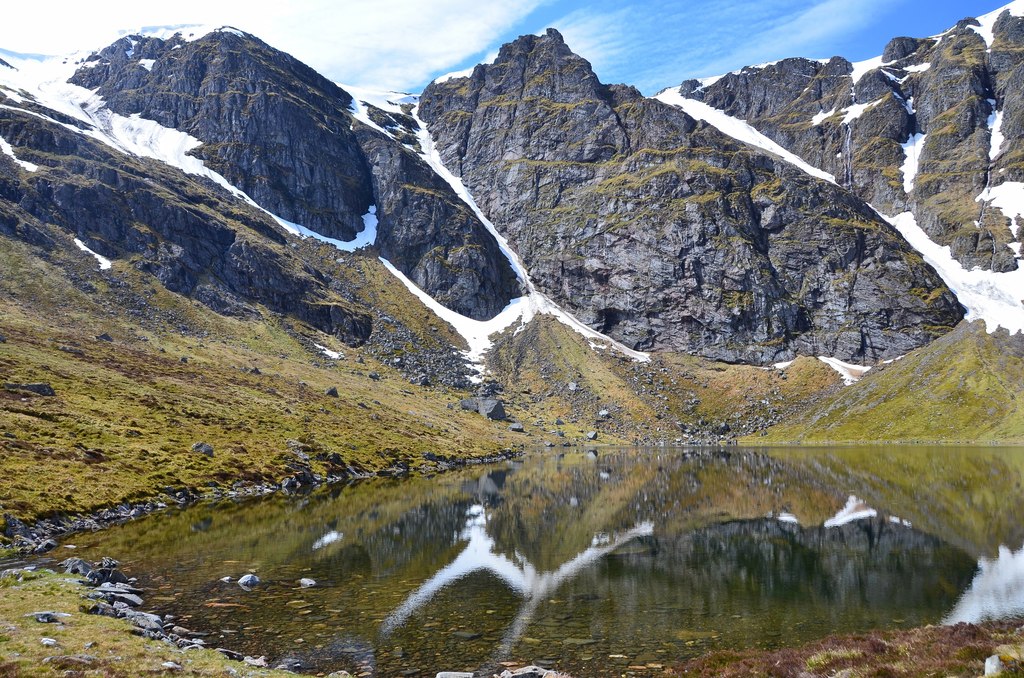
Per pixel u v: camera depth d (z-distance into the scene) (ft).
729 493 272.10
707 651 88.79
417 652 87.71
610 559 152.25
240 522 191.72
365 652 87.35
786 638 94.53
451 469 394.73
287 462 304.71
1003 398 593.01
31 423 231.09
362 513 217.36
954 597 116.67
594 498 262.26
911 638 78.38
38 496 175.63
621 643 92.53
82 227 645.51
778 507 232.53
